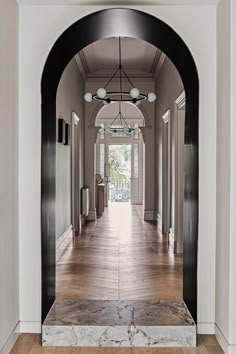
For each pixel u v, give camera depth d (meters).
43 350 3.36
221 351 3.37
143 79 10.77
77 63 8.80
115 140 15.59
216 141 3.72
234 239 3.26
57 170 6.52
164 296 4.59
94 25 3.66
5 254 3.29
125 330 3.48
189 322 3.57
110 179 16.36
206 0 3.63
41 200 3.62
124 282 5.18
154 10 3.76
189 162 3.91
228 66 3.32
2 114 3.21
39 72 3.73
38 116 3.72
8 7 3.38
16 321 3.60
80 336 3.47
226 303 3.33
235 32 3.25
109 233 9.00
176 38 3.66
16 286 3.62
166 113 8.05
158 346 3.47
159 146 9.79
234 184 3.26
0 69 3.15
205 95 3.74
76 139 9.29
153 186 11.16
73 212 8.33
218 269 3.61
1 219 3.19
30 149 3.73
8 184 3.39
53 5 3.73
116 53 8.72
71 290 4.82
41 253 3.64
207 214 3.74
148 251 7.10
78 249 7.29
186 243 4.05
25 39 3.73
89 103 10.95
